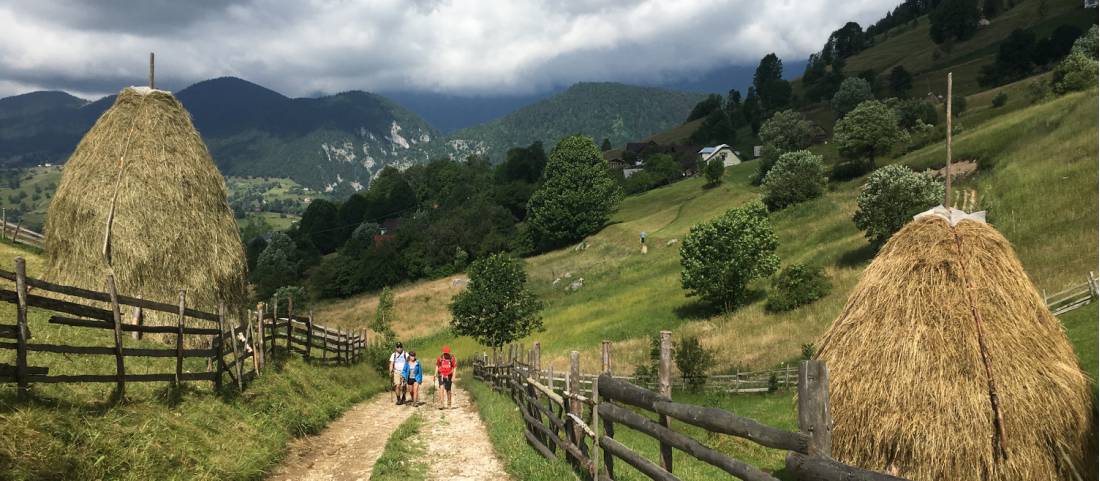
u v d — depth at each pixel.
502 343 42.59
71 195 15.80
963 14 178.75
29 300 7.57
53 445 6.47
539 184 135.88
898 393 9.73
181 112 17.83
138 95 17.20
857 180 75.06
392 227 144.38
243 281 18.27
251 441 9.60
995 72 133.25
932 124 101.44
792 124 127.88
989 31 178.00
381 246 105.81
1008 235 35.41
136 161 16.28
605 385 7.91
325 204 146.50
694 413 5.64
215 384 11.57
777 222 65.38
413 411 17.31
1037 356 9.59
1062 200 36.69
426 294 79.12
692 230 47.94
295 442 11.14
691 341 29.61
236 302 17.78
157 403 9.30
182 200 16.67
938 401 9.39
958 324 9.82
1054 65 127.50
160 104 17.36
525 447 11.02
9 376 7.20
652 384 29.31
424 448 11.41
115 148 16.38
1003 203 39.72
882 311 10.52
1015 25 172.62
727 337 38.59
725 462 5.07
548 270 76.44
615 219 98.50
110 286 9.07
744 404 24.23
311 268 118.31
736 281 45.41
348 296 99.31
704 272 46.06
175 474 7.31
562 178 93.44
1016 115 72.06
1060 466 9.11
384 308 50.31
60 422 7.05
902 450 9.52
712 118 180.00
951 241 10.70
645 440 15.12
